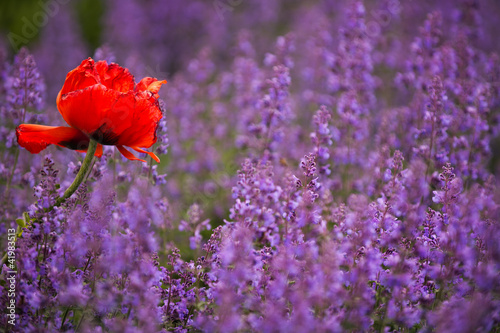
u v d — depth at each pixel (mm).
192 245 3498
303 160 3166
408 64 5355
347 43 5777
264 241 3164
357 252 2812
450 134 4660
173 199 5191
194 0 11219
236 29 10594
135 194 3252
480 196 3402
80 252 2750
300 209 3039
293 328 2379
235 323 2457
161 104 3725
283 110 5070
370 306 2689
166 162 6520
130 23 10531
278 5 10992
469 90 4707
